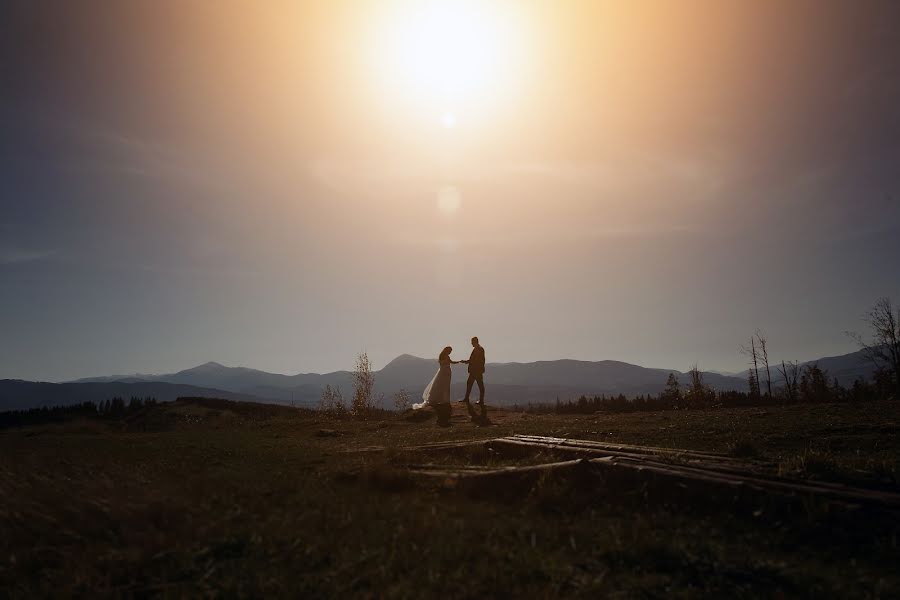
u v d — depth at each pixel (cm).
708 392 4022
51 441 1806
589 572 482
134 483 870
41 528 671
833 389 5022
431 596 430
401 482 840
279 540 583
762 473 744
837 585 451
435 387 2383
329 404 3331
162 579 509
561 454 1038
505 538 568
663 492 707
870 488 709
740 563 496
